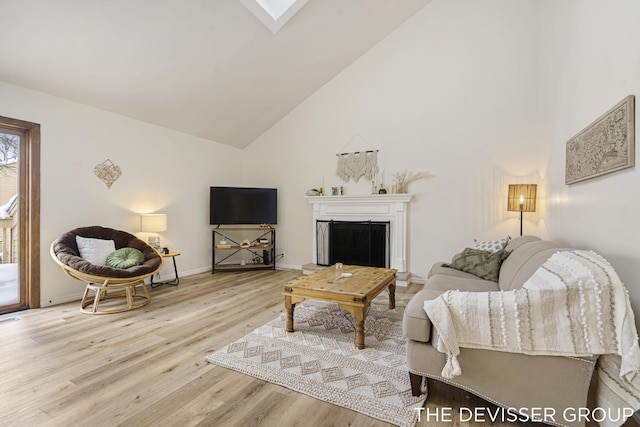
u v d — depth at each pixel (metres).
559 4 3.24
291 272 5.47
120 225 4.22
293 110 5.75
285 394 1.88
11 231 3.38
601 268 1.53
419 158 4.77
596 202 2.29
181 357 2.32
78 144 3.78
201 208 5.45
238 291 4.20
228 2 3.27
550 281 1.62
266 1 3.62
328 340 2.63
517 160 4.19
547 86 3.69
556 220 3.33
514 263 2.64
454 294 1.75
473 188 4.44
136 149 4.42
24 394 1.86
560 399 1.54
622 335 1.38
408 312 1.86
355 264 5.10
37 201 3.43
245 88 4.66
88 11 2.79
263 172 6.07
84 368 2.16
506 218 4.26
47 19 2.73
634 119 1.80
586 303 1.48
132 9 2.93
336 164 5.39
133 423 1.62
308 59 4.66
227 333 2.78
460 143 4.51
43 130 3.47
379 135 5.05
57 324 2.97
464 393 1.92
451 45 4.57
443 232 4.61
